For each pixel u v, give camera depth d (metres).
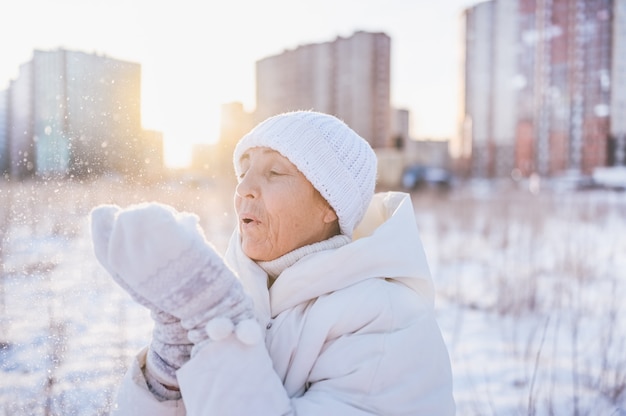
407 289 1.06
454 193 17.73
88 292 1.73
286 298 0.99
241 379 0.78
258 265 1.07
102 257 0.76
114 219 0.78
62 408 1.23
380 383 0.89
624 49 27.12
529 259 5.04
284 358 0.93
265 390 0.80
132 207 0.77
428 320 1.02
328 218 1.08
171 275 0.76
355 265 1.00
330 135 1.07
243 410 0.78
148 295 0.76
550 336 3.02
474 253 5.72
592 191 18.80
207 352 0.78
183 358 0.82
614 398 2.18
